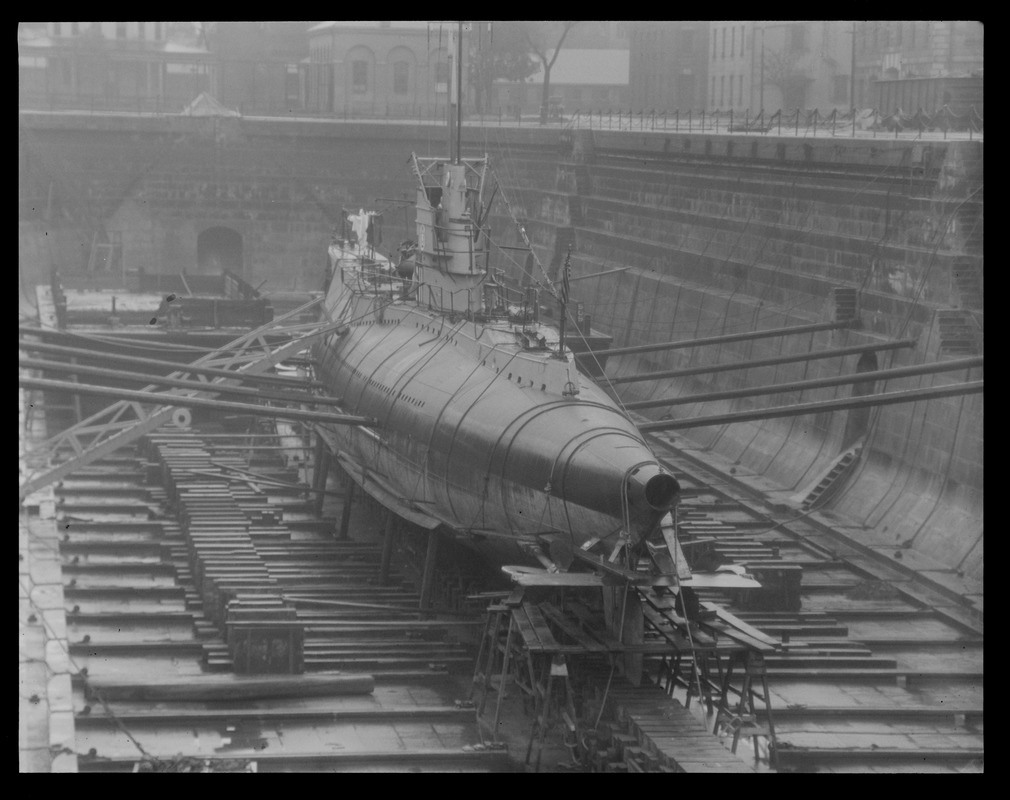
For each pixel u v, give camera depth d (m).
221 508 52.78
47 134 102.56
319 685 37.69
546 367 42.19
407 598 46.12
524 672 37.09
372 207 106.50
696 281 75.25
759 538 55.03
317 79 115.75
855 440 59.09
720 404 69.38
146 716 35.84
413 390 48.59
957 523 50.94
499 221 100.12
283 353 61.00
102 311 80.50
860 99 94.38
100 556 50.59
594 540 36.75
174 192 104.88
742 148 71.31
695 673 34.81
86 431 49.62
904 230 59.00
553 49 126.81
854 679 40.72
